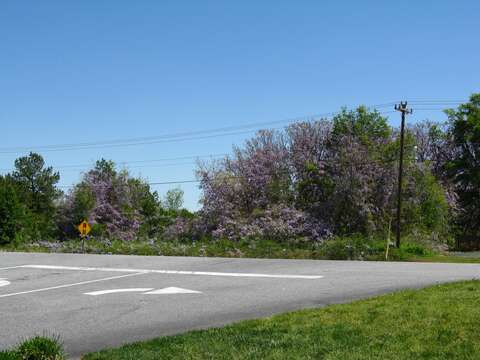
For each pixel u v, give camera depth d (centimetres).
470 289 1024
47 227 5069
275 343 710
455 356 612
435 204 3888
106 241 4072
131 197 5200
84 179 5178
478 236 4825
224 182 4106
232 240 3788
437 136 5031
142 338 843
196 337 781
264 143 4322
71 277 1750
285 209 3884
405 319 790
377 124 4219
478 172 4781
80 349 796
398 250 3053
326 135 4306
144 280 1602
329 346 679
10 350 737
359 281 1354
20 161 6244
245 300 1144
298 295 1168
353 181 3766
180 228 4166
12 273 1928
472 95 4950
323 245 3228
